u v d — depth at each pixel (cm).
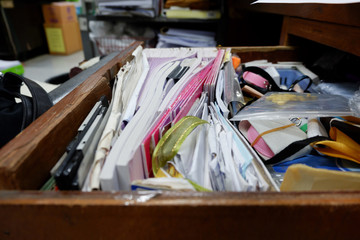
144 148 37
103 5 156
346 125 49
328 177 35
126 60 74
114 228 28
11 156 29
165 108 48
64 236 29
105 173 31
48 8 321
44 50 351
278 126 53
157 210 27
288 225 27
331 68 90
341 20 64
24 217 27
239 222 27
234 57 86
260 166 38
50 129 35
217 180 37
